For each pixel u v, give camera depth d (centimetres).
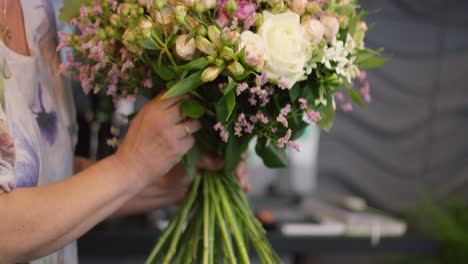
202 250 84
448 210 211
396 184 241
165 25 74
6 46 74
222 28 74
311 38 74
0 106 70
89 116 138
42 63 80
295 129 81
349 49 77
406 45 238
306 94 78
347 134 233
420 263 186
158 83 82
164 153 75
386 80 237
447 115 244
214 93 78
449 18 240
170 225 84
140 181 75
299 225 154
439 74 242
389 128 238
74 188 70
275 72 73
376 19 234
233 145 81
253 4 74
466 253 171
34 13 80
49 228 68
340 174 233
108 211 73
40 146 76
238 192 87
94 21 79
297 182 222
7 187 68
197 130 78
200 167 86
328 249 153
